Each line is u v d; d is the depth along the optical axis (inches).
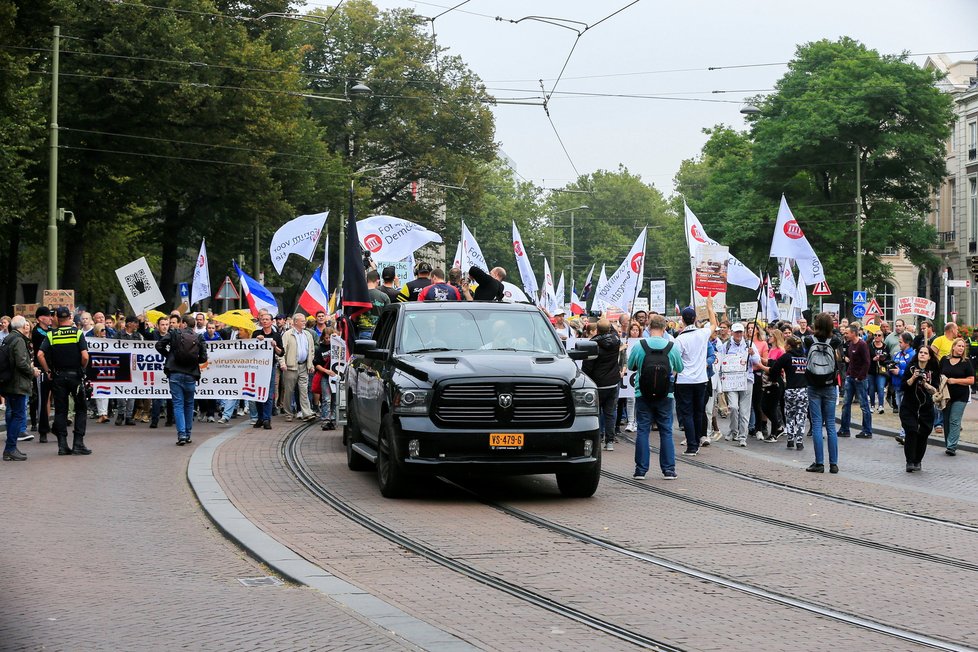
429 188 3095.5
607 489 661.3
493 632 338.3
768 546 486.9
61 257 2452.0
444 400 578.6
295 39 2412.6
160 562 435.8
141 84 1802.4
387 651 307.7
